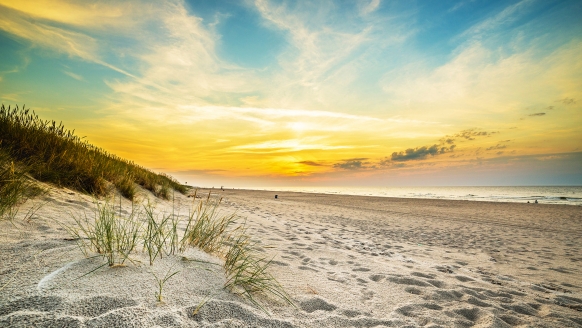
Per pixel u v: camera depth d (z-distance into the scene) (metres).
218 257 2.60
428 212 14.40
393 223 9.71
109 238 2.03
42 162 4.52
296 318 1.80
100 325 1.26
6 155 3.83
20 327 1.16
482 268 4.35
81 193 4.50
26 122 5.14
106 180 5.55
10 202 2.72
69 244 2.11
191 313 1.53
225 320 1.53
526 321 2.34
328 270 3.24
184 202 8.42
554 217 12.88
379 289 2.74
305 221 8.51
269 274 2.62
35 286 1.48
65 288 1.51
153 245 2.37
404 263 4.16
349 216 11.25
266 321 1.64
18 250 1.88
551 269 4.54
